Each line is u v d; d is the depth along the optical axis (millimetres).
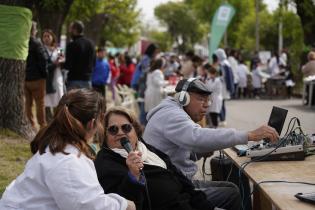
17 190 3301
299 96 25344
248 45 59688
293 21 24672
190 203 4566
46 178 3186
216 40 25312
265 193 3768
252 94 26156
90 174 3242
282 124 5211
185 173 5152
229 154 5172
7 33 9406
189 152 5238
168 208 4309
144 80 14352
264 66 34281
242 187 5398
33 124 10680
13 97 9555
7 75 9531
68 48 10875
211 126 14344
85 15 19125
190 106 5141
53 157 3229
